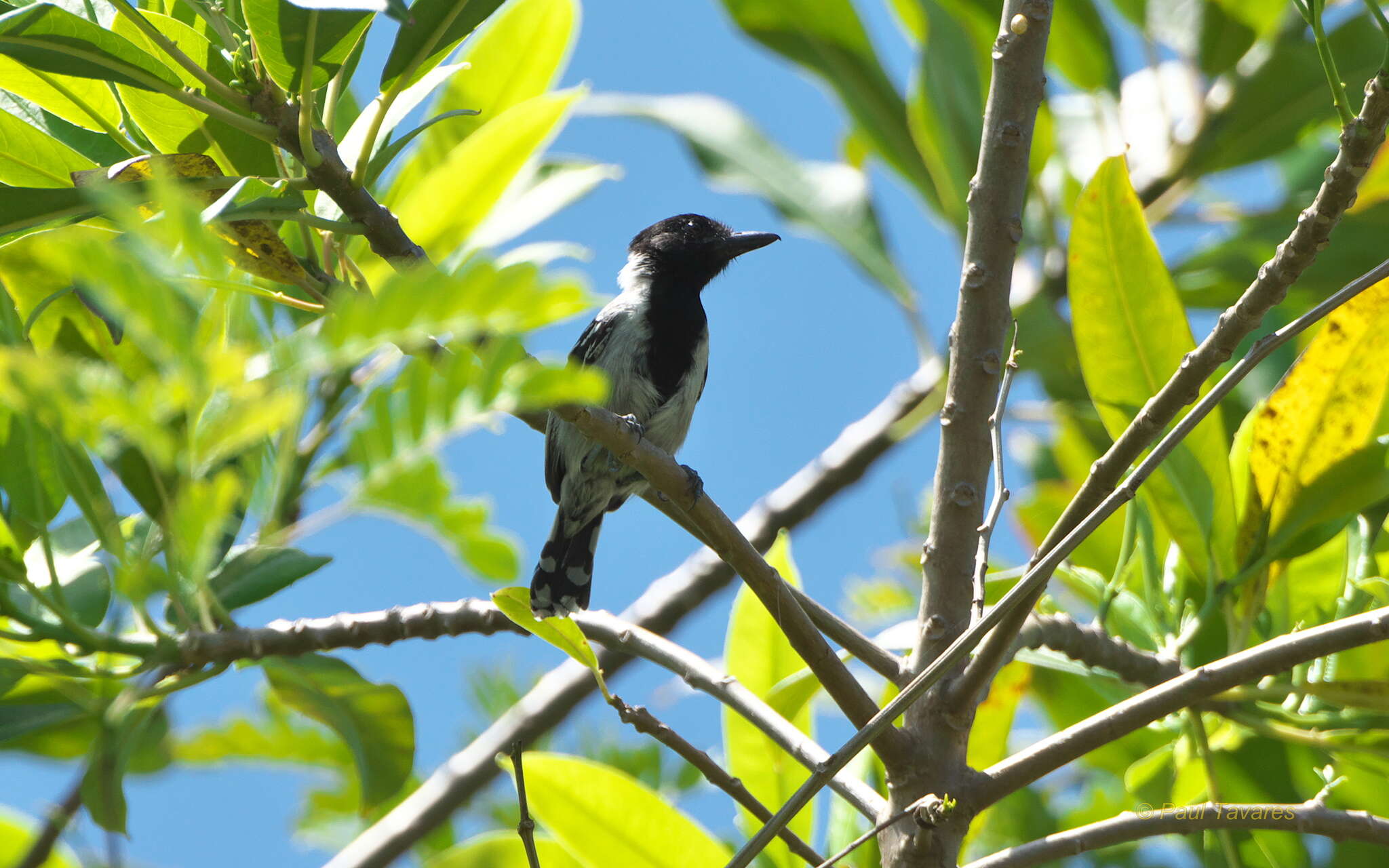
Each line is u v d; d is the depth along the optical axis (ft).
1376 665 22.66
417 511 10.16
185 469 7.63
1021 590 14.01
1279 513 21.93
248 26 15.48
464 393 8.13
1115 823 16.52
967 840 24.48
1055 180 36.96
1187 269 33.86
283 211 15.05
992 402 19.06
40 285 18.72
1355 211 31.50
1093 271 20.86
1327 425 21.35
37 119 20.08
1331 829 16.26
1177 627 23.73
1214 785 21.08
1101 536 27.71
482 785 29.32
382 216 16.37
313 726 30.71
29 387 7.39
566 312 7.51
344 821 33.17
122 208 7.42
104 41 15.08
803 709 24.22
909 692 14.11
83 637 18.75
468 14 16.81
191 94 15.53
